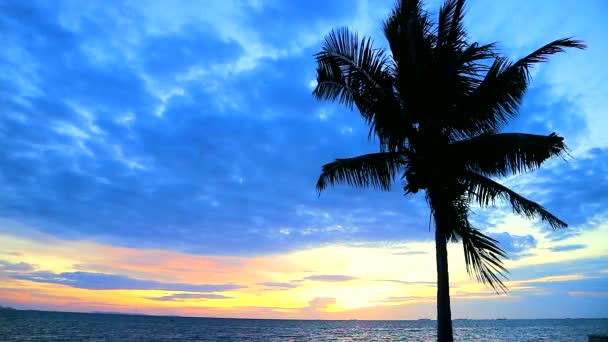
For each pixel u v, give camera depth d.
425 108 11.08
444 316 10.45
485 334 89.62
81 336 64.19
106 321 133.62
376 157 11.66
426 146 11.16
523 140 10.13
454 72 10.76
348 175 11.88
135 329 90.62
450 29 11.44
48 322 107.88
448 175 10.77
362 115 11.95
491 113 10.98
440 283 10.60
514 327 146.00
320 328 141.00
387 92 11.32
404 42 11.35
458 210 10.40
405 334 104.38
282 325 161.50
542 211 10.86
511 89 10.53
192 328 107.31
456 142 11.18
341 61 11.39
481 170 11.60
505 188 10.94
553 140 9.95
